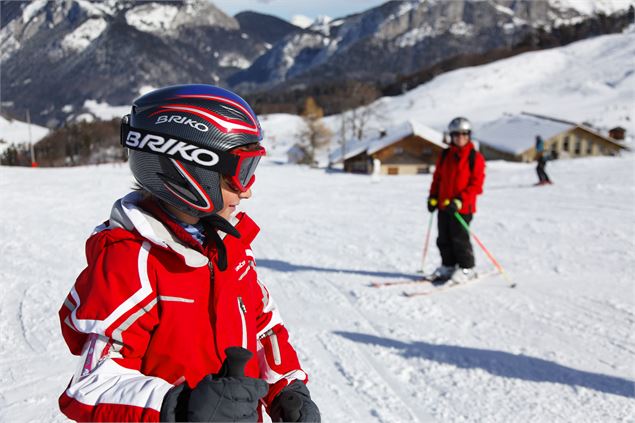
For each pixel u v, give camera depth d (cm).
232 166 119
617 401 341
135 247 119
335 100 12238
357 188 1614
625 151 4959
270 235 859
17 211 1043
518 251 728
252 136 124
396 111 10256
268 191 1514
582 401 341
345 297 547
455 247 590
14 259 661
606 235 799
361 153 4147
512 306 518
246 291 138
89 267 122
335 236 852
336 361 396
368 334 449
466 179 585
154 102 122
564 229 848
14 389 334
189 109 119
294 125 10875
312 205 1208
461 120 589
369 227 927
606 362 397
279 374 144
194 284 123
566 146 4688
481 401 341
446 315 495
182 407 106
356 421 312
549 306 517
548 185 1448
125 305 116
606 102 8462
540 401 341
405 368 386
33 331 432
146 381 111
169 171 119
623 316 486
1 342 409
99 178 1723
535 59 11612
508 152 4631
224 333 126
